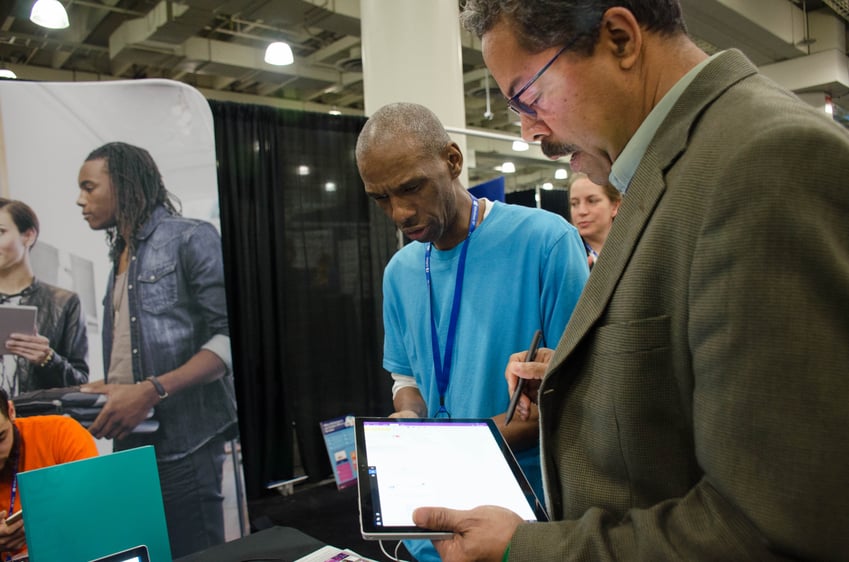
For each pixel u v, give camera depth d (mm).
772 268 405
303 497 3131
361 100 7215
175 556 1856
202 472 1920
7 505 1570
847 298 394
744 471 417
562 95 580
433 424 849
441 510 597
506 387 1097
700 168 487
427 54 3104
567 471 594
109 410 1804
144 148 1908
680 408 520
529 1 550
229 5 4289
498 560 561
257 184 3094
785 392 396
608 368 540
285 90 6848
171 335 1909
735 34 5008
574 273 1075
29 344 1720
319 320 3264
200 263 1972
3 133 1725
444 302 1179
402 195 1033
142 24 4715
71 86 1816
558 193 4961
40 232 1756
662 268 513
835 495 389
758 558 424
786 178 411
